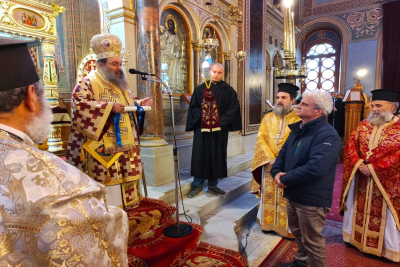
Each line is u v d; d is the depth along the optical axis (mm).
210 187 3605
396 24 9930
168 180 3662
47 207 576
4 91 666
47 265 556
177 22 4727
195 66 5000
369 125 2824
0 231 531
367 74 10758
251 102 6270
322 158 1817
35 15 2936
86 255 604
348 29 11016
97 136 1913
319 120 1977
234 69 5883
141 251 2010
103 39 2107
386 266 2527
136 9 3588
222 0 5492
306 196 1923
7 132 685
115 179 2123
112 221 721
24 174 596
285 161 2184
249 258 2652
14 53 678
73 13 4664
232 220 3131
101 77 2176
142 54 3529
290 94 2916
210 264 2100
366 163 2691
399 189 2512
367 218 2676
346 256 2715
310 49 12555
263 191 3096
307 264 2137
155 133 3598
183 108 4781
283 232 2984
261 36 6652
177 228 2336
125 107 1997
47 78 3137
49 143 3145
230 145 5648
